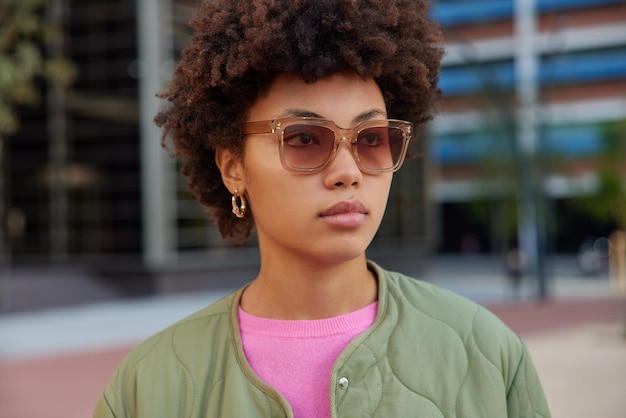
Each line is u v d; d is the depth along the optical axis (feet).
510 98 66.69
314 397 4.72
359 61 4.47
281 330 4.89
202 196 5.66
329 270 4.84
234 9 4.84
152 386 4.99
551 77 68.18
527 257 78.48
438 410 4.67
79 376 29.17
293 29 4.46
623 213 111.14
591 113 120.16
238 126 4.83
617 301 59.36
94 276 63.36
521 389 4.99
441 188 131.13
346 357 4.68
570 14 120.47
